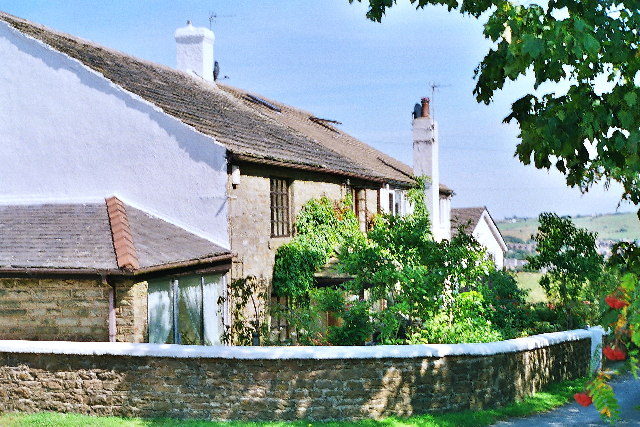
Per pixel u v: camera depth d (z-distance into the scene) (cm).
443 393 1305
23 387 1289
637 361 566
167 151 1788
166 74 2348
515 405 1412
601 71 878
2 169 1933
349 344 1473
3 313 1496
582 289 2012
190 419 1231
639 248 1050
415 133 3170
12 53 1914
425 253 1548
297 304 1942
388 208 2725
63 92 1877
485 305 1752
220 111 2180
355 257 1516
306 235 2038
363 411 1243
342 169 2238
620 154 883
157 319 1516
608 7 850
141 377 1249
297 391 1228
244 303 1727
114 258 1445
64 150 1875
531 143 872
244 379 1229
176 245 1620
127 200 1828
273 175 1927
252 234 1825
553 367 1647
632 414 1331
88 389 1265
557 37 793
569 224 1975
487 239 4544
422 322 1528
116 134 1834
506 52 827
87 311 1454
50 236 1587
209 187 1748
